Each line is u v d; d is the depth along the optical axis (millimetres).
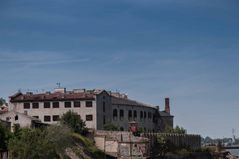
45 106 150250
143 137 133875
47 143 96312
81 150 117750
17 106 151750
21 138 96375
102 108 153250
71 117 130500
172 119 199750
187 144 175000
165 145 149000
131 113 169875
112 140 129750
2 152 95562
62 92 157500
